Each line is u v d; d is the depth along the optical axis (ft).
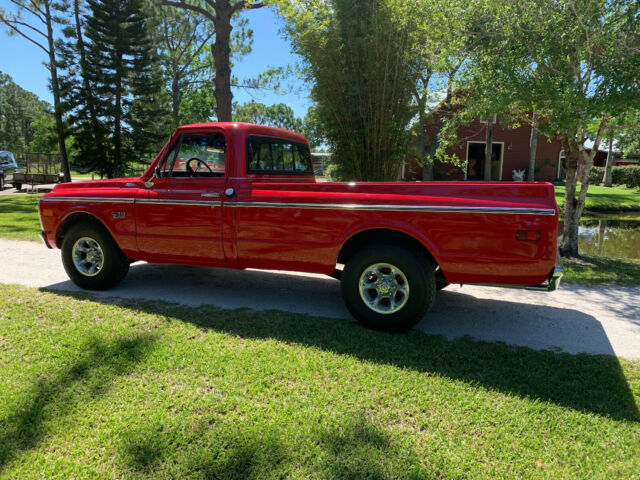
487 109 22.44
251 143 15.51
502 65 20.83
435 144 59.52
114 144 68.85
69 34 65.92
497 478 7.16
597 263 25.40
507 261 11.91
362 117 24.40
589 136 31.12
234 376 10.17
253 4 45.96
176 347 11.64
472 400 9.45
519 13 20.86
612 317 15.40
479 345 12.36
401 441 8.00
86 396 9.21
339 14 23.70
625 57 19.43
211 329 13.01
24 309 14.43
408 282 12.69
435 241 12.48
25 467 7.21
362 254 13.15
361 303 13.33
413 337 12.84
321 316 14.61
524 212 11.65
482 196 12.20
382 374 10.46
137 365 10.55
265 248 14.44
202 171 15.87
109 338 12.12
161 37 80.89
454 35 22.61
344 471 7.20
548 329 14.06
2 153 95.96
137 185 16.35
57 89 66.03
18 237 29.30
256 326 13.33
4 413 8.57
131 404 8.96
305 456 7.52
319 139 26.99
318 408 8.97
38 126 143.54
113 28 64.59
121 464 7.29
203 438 7.96
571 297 18.07
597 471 7.39
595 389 10.04
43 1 63.62
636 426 8.67
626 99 18.76
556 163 90.58
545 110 23.07
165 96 78.02
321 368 10.66
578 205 26.99
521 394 9.75
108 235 16.72
